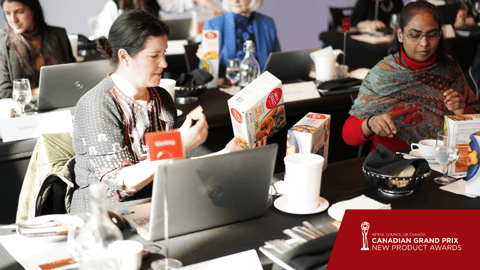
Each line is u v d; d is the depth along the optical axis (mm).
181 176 1072
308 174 1260
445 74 2164
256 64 2891
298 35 6750
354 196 1412
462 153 1588
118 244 965
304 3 6652
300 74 3055
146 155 1661
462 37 4328
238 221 1244
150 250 1099
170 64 3785
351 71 3293
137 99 1666
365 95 2205
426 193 1433
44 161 1675
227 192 1169
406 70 2156
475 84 3834
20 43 2928
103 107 1565
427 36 2051
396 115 2129
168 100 1777
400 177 1361
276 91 1479
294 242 1128
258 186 1213
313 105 2684
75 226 1068
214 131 2467
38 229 1185
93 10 5445
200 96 2752
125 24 1518
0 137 2121
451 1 5137
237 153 1124
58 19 5340
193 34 4496
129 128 1639
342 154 2959
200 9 5680
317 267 1023
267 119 1479
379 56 4148
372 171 1418
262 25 3561
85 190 1586
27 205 1708
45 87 2340
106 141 1541
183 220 1146
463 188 1467
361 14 5164
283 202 1361
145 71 1560
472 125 1564
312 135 1442
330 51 3006
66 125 2217
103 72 2469
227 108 2520
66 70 2359
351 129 2051
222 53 3465
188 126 1490
